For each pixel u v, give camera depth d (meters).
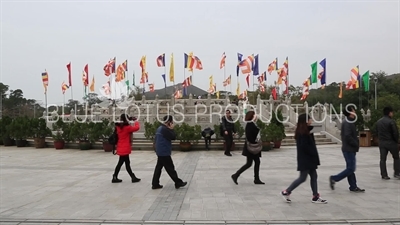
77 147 20.80
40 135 21.62
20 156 17.08
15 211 6.83
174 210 6.80
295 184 7.35
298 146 7.40
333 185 8.45
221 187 9.02
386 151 9.98
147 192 8.52
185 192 8.46
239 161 14.38
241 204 7.23
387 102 48.75
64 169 12.53
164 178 10.54
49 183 9.80
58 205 7.29
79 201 7.62
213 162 14.09
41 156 17.02
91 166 13.30
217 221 6.06
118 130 9.82
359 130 20.39
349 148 8.21
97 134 19.02
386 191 8.38
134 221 6.11
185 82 38.59
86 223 6.03
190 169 12.22
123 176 10.94
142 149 19.16
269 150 18.22
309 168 7.27
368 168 11.98
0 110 56.22
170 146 8.98
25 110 63.28
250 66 31.03
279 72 34.62
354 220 6.08
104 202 7.52
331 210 6.71
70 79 36.34
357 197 7.77
